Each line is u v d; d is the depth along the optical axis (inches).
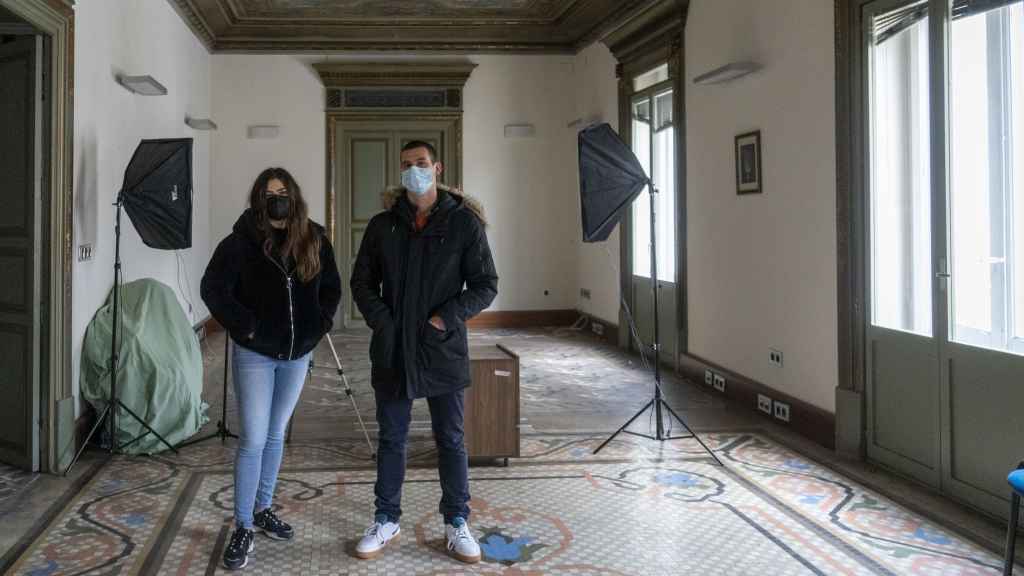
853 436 169.2
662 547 123.2
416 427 197.6
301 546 122.6
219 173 373.7
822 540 125.9
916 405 151.6
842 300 172.2
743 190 218.2
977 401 135.6
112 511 138.0
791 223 193.6
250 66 374.9
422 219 116.6
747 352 219.5
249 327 110.6
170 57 281.6
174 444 177.3
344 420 207.8
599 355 311.6
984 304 135.3
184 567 115.0
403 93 383.2
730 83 225.5
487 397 163.9
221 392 240.5
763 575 113.2
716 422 203.0
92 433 170.2
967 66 137.8
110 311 187.8
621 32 301.9
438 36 377.4
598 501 144.3
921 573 113.3
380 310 113.6
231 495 146.9
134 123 225.9
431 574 112.8
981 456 135.1
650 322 300.0
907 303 155.7
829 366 179.3
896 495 146.3
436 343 113.2
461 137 386.6
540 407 222.7
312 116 379.2
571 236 398.3
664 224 287.0
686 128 257.8
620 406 223.5
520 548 122.6
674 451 177.3
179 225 173.9
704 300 247.6
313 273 114.8
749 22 213.0
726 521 134.3
